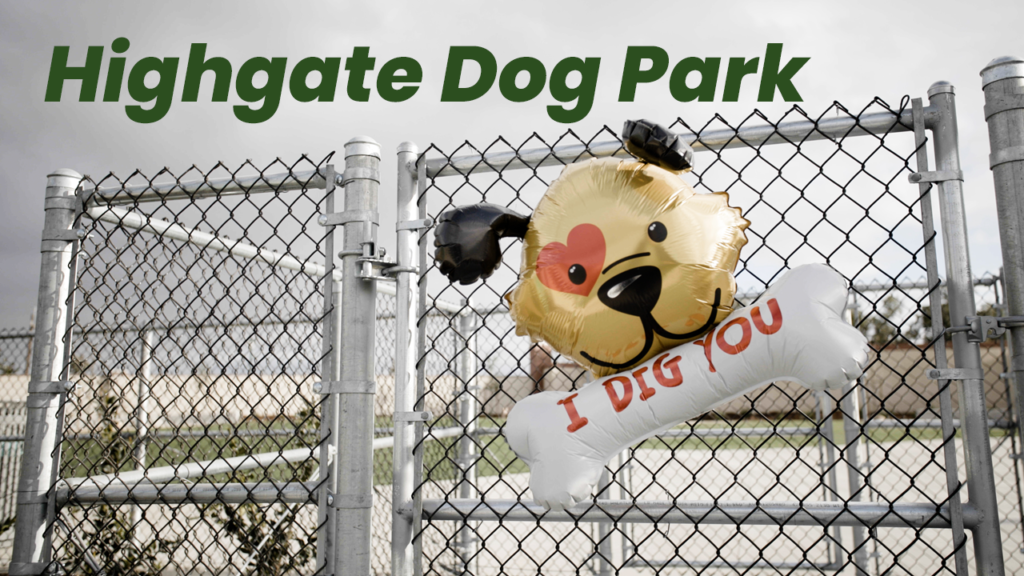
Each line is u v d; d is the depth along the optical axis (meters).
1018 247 1.45
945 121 1.49
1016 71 1.49
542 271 1.46
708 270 1.36
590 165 1.50
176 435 1.93
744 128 1.56
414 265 1.77
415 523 1.63
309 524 3.32
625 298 1.38
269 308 1.81
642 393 1.38
